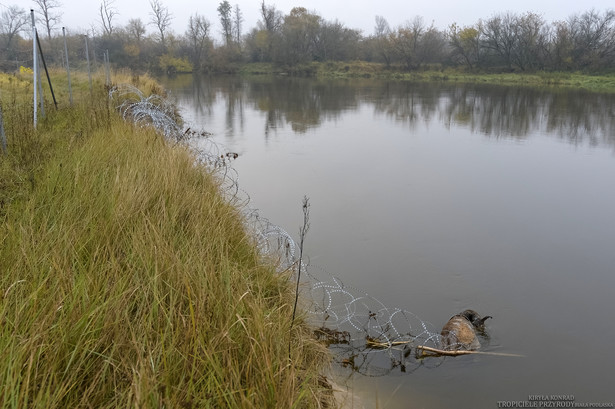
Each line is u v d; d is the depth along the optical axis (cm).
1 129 717
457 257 665
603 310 540
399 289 574
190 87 3791
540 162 1239
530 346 473
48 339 279
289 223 775
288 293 484
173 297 351
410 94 3269
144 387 248
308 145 1431
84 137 823
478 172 1127
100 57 5431
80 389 264
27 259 364
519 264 648
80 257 394
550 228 779
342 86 4044
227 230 542
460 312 525
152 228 444
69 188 542
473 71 5459
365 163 1204
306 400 311
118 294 333
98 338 293
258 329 328
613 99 2980
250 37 7200
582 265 649
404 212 843
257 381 289
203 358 296
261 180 1030
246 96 3019
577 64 4944
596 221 812
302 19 6444
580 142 1530
